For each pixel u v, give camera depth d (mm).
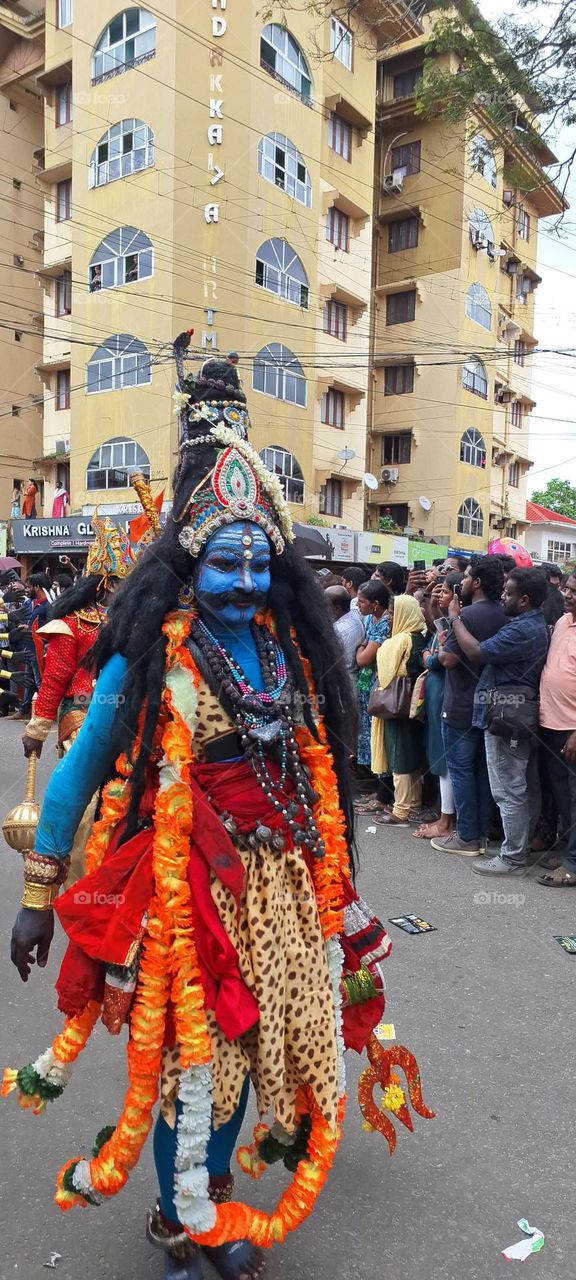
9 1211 2098
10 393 23172
